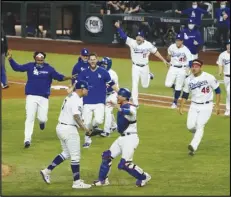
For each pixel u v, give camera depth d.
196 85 36.44
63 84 60.19
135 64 50.06
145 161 35.47
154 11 88.69
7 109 48.97
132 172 30.47
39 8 93.81
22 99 53.00
